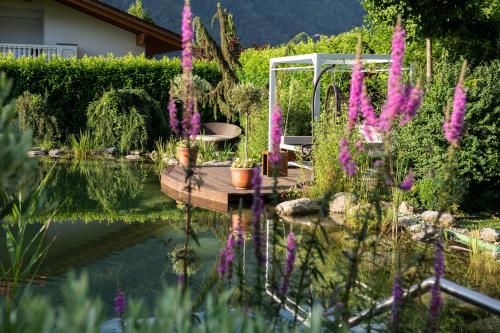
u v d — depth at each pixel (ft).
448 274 21.20
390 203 30.09
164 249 22.98
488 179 30.63
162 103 64.44
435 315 8.94
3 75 4.86
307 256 9.78
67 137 62.03
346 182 32.53
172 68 64.54
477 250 23.77
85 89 63.00
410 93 9.34
